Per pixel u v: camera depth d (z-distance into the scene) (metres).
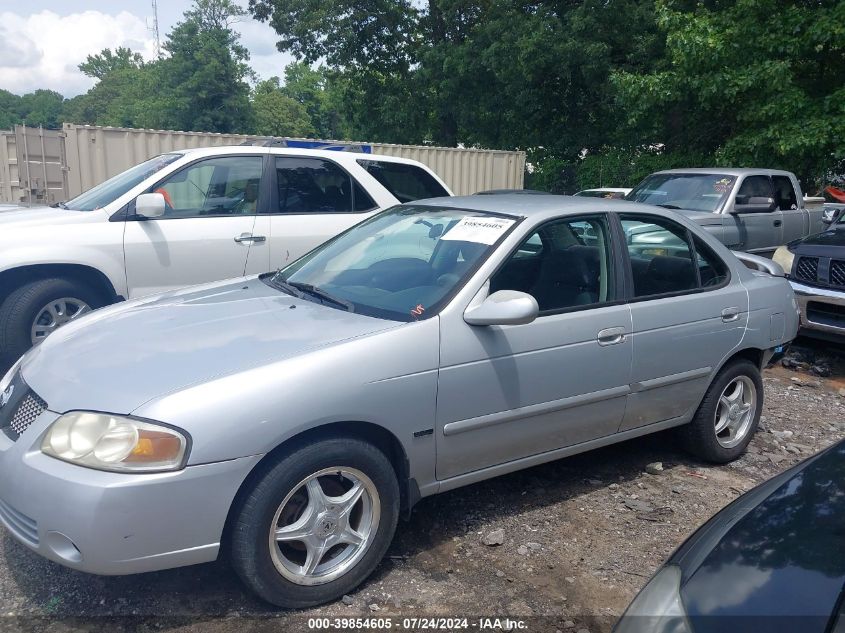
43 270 5.76
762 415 5.96
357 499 3.15
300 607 3.06
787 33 14.11
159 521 2.70
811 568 1.89
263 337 3.24
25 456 2.81
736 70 14.60
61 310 5.83
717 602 1.87
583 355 3.84
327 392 2.98
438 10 25.09
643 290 4.24
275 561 2.95
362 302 3.67
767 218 10.52
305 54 26.11
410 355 3.24
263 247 6.50
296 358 3.01
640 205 4.42
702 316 4.43
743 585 1.90
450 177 13.87
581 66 20.06
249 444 2.80
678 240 4.53
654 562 3.59
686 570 2.07
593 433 4.05
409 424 3.25
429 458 3.38
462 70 22.52
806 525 2.09
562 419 3.85
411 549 3.61
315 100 68.31
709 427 4.66
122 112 68.06
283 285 4.12
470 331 3.45
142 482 2.67
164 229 6.08
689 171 11.09
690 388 4.49
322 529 3.06
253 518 2.87
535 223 3.86
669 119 18.36
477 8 24.09
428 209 4.43
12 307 5.60
